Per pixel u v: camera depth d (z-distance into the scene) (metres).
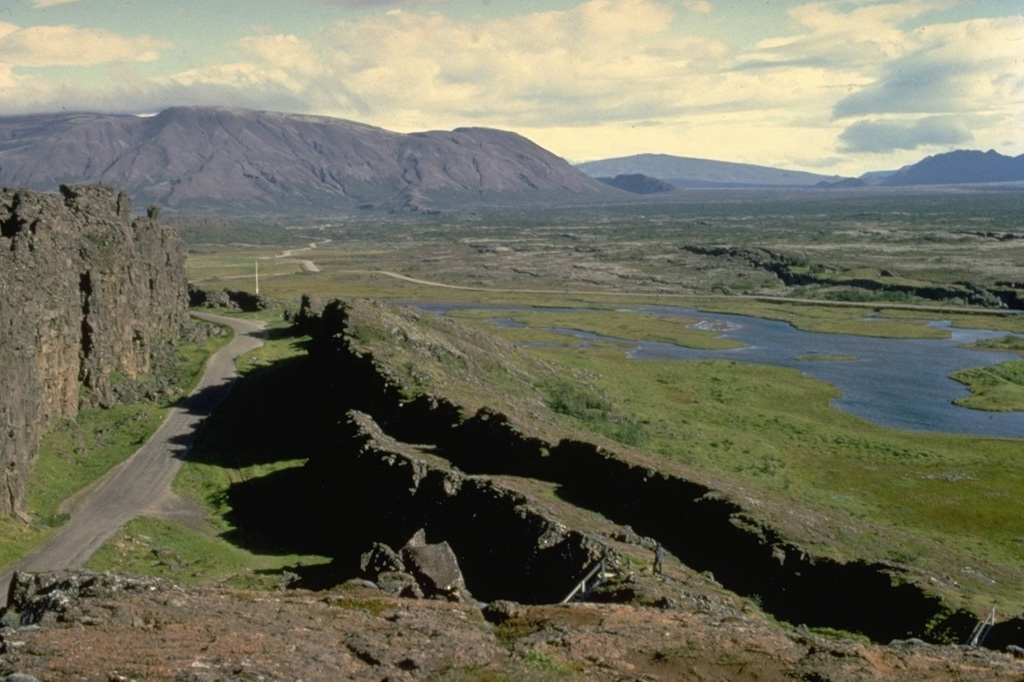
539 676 27.02
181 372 119.12
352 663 27.28
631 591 38.06
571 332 199.50
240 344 138.38
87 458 84.12
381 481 63.53
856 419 119.94
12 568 56.72
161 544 63.69
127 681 23.62
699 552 55.94
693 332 199.38
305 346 136.75
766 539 52.72
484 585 48.38
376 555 43.06
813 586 48.88
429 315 132.50
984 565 60.28
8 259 72.19
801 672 28.53
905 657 30.66
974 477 91.69
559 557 45.22
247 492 78.44
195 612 30.56
